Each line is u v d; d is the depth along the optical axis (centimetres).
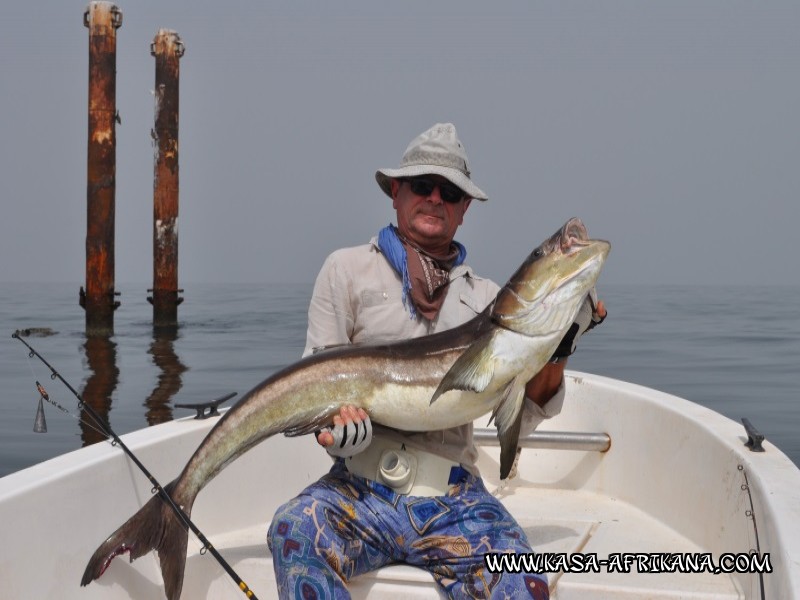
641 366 1950
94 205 1795
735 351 2386
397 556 295
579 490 459
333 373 284
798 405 1338
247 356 1970
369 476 294
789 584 228
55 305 5275
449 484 297
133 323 2855
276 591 317
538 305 265
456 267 318
